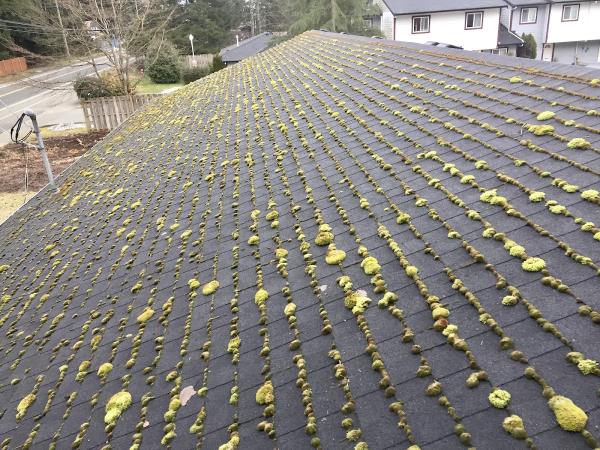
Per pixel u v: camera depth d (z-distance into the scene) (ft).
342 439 8.89
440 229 13.48
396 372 9.73
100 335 16.25
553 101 17.76
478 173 15.34
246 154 27.20
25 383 15.53
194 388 11.98
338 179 19.31
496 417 8.00
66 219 30.89
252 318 13.55
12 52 147.95
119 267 20.51
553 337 8.94
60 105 120.06
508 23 127.03
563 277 10.11
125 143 44.88
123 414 12.28
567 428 7.34
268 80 44.96
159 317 15.69
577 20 125.80
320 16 111.65
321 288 13.38
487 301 10.39
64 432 12.60
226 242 18.48
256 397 10.76
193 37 175.11
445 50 31.27
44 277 23.16
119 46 101.04
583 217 11.53
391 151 19.69
